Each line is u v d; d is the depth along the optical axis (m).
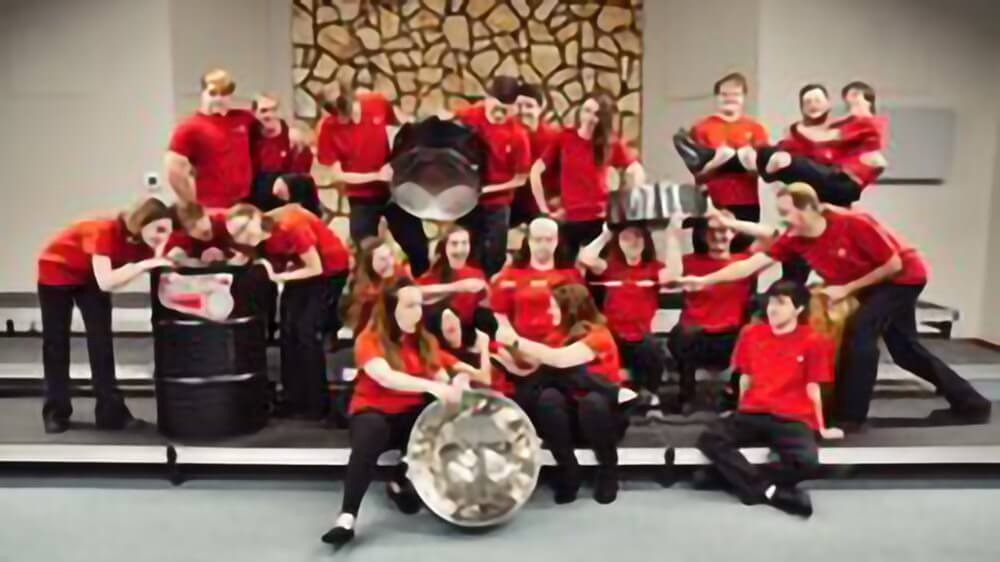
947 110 4.99
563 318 3.34
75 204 5.23
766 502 3.25
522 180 3.95
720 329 3.71
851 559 2.81
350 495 2.99
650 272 3.71
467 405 3.18
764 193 4.96
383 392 3.12
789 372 3.23
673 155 5.72
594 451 3.28
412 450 3.12
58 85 5.11
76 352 4.43
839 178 3.54
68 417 3.70
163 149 5.11
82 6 5.02
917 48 4.93
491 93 3.90
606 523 3.12
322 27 5.96
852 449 3.36
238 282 3.47
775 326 3.26
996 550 2.88
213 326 3.44
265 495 3.41
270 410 3.86
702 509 3.24
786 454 3.18
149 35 5.02
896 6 4.88
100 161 5.17
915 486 3.47
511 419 3.19
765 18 4.84
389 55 6.00
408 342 3.15
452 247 3.42
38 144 5.18
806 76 4.91
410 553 2.89
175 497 3.39
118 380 4.14
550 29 6.00
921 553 2.86
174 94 5.06
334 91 4.35
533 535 3.02
